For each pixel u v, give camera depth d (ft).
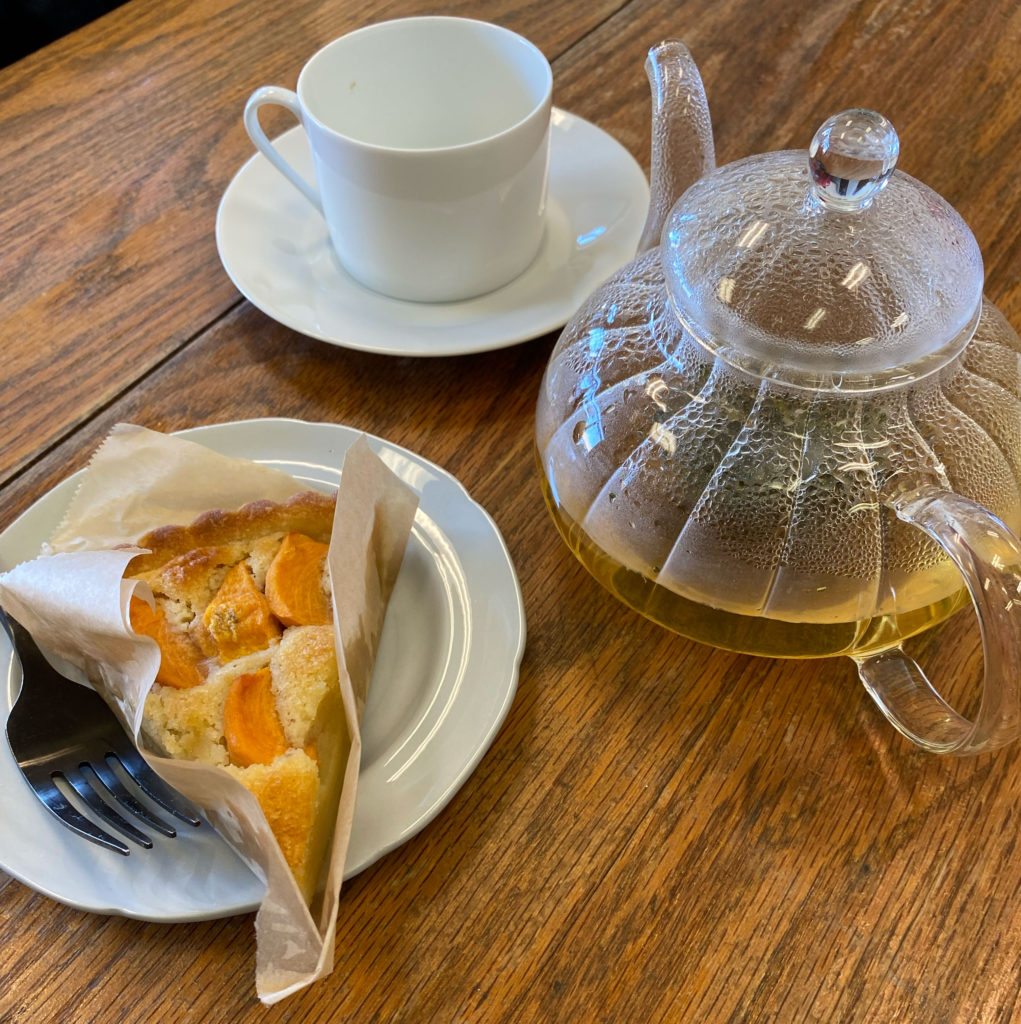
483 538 1.54
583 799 1.35
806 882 1.27
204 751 1.31
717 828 1.32
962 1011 1.17
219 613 1.42
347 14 2.62
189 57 2.50
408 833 1.24
